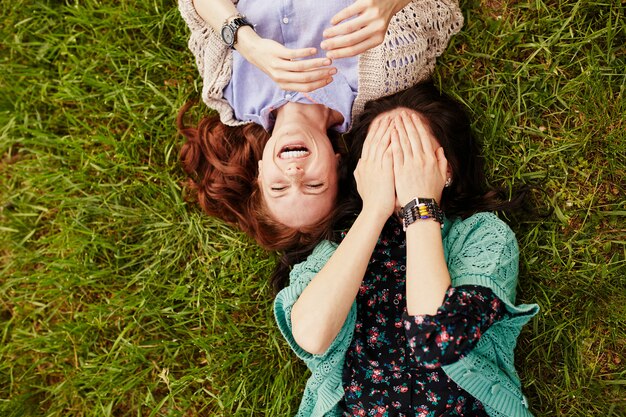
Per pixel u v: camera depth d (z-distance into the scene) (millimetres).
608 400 2035
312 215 1808
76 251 2355
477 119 2107
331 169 1803
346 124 1948
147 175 2338
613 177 2059
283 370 2207
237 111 2061
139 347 2297
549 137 2084
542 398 2092
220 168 2143
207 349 2254
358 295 1812
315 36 1867
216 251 2295
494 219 1755
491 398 1667
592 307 2047
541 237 2096
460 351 1521
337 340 1740
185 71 2318
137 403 2346
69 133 2438
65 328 2340
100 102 2391
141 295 2314
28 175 2408
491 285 1581
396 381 1724
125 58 2361
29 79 2436
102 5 2361
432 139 1829
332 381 1791
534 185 2062
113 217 2363
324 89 1872
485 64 2139
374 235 1712
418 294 1604
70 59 2400
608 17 2027
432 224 1678
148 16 2291
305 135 1783
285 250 2014
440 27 1974
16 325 2406
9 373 2402
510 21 2117
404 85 1905
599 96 2025
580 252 2072
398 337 1748
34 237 2455
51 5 2416
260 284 2246
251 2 1892
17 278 2412
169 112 2342
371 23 1520
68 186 2371
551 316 2066
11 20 2408
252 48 1714
